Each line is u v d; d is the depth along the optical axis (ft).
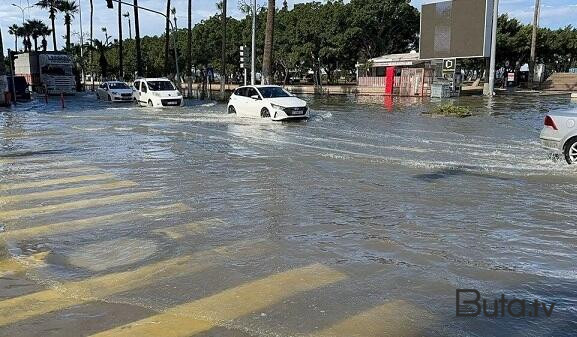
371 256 17.79
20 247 18.80
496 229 20.92
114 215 22.82
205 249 18.44
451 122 65.21
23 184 29.32
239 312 13.55
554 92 143.23
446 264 17.04
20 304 14.10
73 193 27.07
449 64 132.67
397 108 91.09
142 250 18.37
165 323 12.95
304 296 14.52
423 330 12.57
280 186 28.89
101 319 13.19
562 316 13.34
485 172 32.91
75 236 19.95
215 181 30.25
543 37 180.24
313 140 48.80
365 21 177.99
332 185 29.19
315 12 178.91
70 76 157.58
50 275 16.15
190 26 132.67
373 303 14.08
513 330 12.60
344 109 88.99
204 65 217.56
